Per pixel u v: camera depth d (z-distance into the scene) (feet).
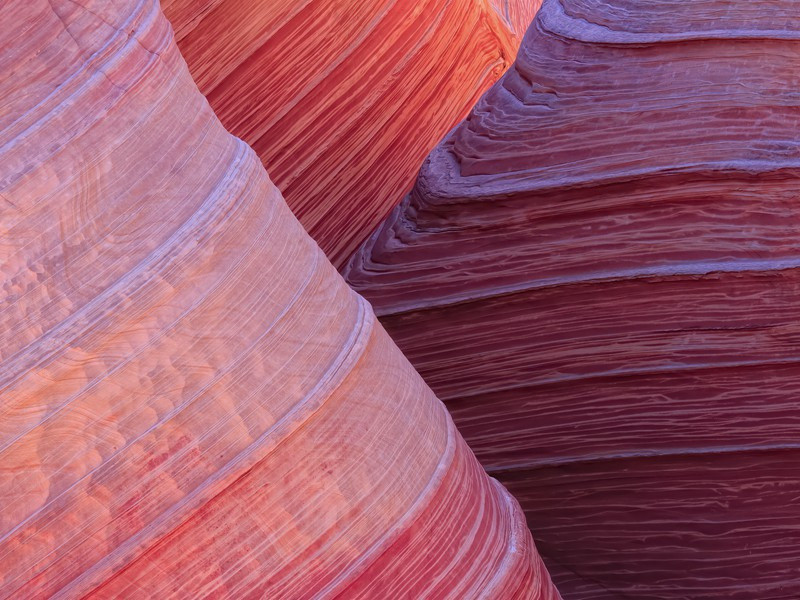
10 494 3.85
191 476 4.15
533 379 8.49
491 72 13.57
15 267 3.83
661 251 7.75
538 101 8.50
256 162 4.94
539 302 8.30
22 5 3.96
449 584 4.97
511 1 15.11
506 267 8.45
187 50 9.01
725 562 8.08
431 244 8.94
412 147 11.94
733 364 7.65
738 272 7.46
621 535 8.48
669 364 7.85
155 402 4.09
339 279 5.25
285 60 9.73
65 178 3.94
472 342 8.73
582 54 8.30
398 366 5.37
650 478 8.18
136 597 4.09
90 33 4.17
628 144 7.80
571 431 8.42
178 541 4.13
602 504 8.50
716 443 7.84
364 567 4.56
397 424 5.00
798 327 7.43
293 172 10.34
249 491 4.27
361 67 10.63
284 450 4.38
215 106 9.48
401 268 9.12
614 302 7.97
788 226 7.38
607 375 8.12
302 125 10.21
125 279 4.04
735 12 7.58
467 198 8.57
